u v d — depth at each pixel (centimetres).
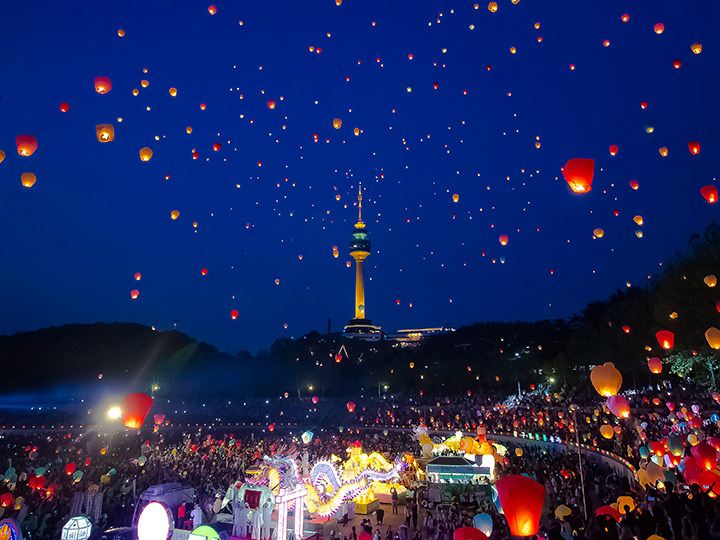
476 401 6844
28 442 5131
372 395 8962
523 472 2664
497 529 1484
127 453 4547
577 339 6419
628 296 6181
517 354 8144
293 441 4834
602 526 876
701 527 849
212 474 3291
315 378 9556
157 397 9825
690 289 3344
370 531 1911
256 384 10162
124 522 2342
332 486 2200
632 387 5288
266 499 1914
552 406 5031
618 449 2688
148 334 11544
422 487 2747
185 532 1773
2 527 1003
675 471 1544
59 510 2266
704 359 3192
